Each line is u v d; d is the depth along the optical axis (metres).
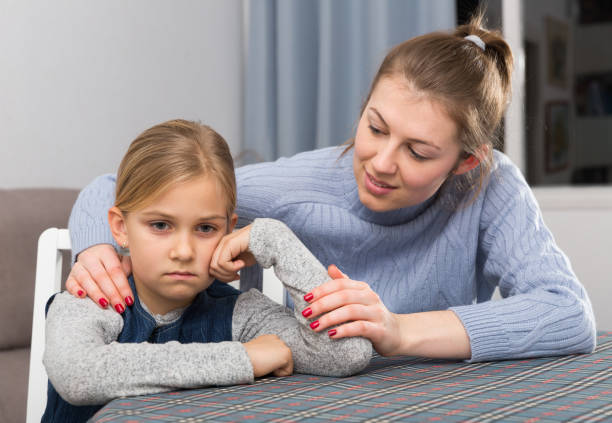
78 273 0.90
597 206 2.47
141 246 0.83
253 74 2.72
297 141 2.67
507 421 0.58
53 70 2.05
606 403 0.65
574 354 0.96
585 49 2.90
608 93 2.88
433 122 0.89
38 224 1.67
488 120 0.98
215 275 0.87
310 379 0.80
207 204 0.83
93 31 2.18
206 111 2.64
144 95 2.36
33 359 1.08
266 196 1.15
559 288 0.99
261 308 0.94
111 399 0.72
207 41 2.64
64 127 2.09
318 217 1.13
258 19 2.71
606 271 2.42
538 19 2.88
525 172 2.73
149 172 0.82
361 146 0.93
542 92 2.89
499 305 0.94
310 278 0.85
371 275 1.17
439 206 1.13
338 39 2.60
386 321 0.84
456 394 0.69
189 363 0.74
